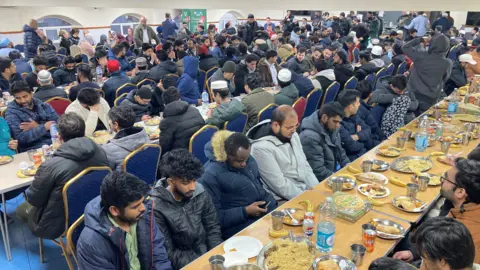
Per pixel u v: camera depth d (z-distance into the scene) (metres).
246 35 10.52
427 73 4.42
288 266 1.58
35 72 5.19
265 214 2.30
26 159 2.97
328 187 2.41
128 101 4.12
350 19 11.06
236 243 1.81
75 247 1.92
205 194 2.09
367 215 2.06
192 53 7.89
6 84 5.14
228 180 2.25
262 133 2.69
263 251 1.69
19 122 3.36
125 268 1.72
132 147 2.76
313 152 2.82
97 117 3.54
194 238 1.99
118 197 1.54
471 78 5.85
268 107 3.97
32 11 11.18
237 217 2.21
